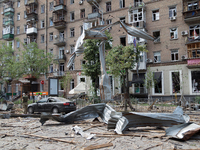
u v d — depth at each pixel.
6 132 7.57
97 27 8.27
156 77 25.52
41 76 35.72
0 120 11.19
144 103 17.08
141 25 26.72
